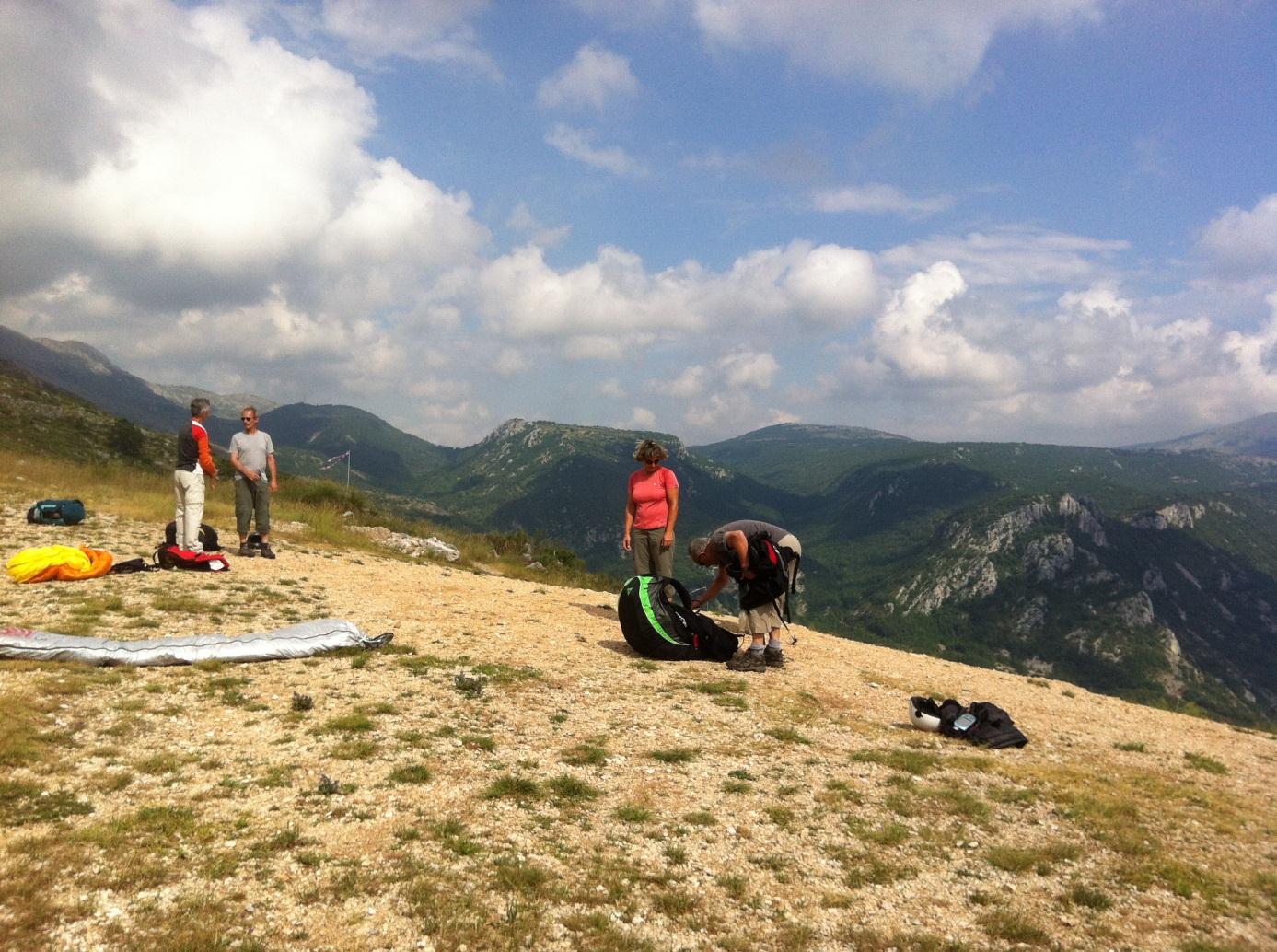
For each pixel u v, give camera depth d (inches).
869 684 343.3
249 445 498.3
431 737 227.6
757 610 345.1
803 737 259.4
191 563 429.7
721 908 152.2
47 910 126.2
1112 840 190.2
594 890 154.3
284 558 514.3
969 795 215.8
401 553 730.8
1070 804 212.1
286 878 146.9
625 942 137.0
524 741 235.8
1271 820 217.5
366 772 198.4
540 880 155.3
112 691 236.4
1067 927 149.8
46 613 310.7
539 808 190.4
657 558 386.9
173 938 123.7
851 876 167.3
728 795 207.6
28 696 218.8
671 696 293.7
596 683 302.8
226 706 237.3
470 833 173.2
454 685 279.0
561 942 135.5
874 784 221.9
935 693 339.9
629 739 245.0
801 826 191.6
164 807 169.2
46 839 148.2
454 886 150.2
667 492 384.8
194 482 445.1
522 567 886.4
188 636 291.4
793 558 350.3
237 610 351.3
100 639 269.6
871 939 143.6
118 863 143.9
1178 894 165.0
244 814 171.2
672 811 195.6
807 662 375.2
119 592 358.0
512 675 298.0
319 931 131.6
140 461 3016.7
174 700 237.0
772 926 146.8
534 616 423.2
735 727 263.9
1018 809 207.8
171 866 145.9
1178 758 282.5
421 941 131.4
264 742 213.2
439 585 494.6
